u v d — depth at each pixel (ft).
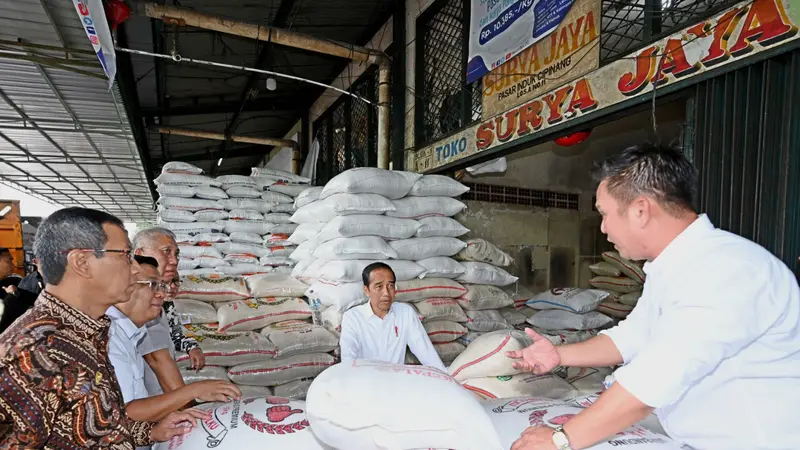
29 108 15.48
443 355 9.30
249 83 20.11
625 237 3.18
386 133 13.43
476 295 9.76
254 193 15.37
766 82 5.43
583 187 15.19
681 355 2.66
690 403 3.16
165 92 20.08
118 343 4.48
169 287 5.80
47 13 9.65
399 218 9.64
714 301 2.70
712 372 3.01
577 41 8.29
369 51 13.08
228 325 8.60
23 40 10.95
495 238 13.65
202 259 14.17
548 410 4.26
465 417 3.30
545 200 14.51
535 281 14.24
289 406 4.53
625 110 7.50
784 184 5.29
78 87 13.65
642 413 2.76
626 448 3.45
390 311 7.30
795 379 2.88
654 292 3.22
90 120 16.87
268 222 15.52
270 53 17.16
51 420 2.68
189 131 22.16
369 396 3.42
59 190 34.60
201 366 7.11
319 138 23.93
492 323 9.89
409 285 9.20
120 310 4.54
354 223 8.98
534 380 6.73
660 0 7.16
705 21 6.07
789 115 5.28
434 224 9.85
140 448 4.58
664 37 6.66
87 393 2.82
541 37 9.07
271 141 23.93
